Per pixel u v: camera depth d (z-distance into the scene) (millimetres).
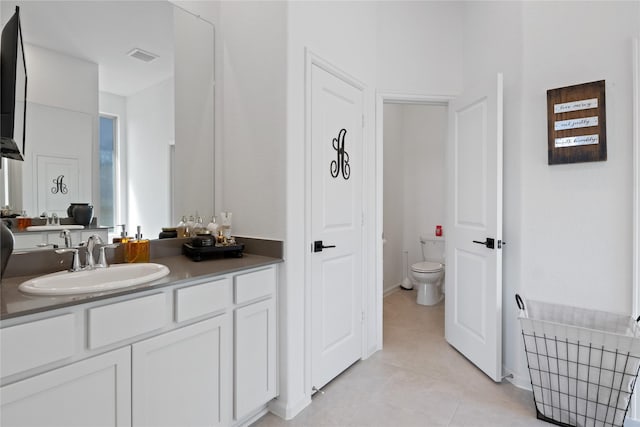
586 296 1885
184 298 1340
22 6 1424
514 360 2135
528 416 1783
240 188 1998
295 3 1794
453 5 2643
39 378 968
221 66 2105
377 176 2570
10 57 1384
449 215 2682
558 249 1970
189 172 1987
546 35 2002
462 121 2506
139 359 1208
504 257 2219
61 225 1536
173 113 1918
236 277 1566
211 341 1464
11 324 923
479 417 1772
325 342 2068
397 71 2564
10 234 1162
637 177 1706
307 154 1886
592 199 1860
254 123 1909
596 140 1821
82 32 1600
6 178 1382
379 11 2549
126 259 1659
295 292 1822
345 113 2225
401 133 4473
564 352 1685
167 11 1886
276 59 1792
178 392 1338
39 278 1258
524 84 2074
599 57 1833
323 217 2037
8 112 1380
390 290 4230
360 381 2141
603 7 1820
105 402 1121
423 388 2057
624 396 1550
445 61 2633
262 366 1712
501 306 2119
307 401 1890
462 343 2492
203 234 1894
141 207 1808
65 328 1023
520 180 2094
